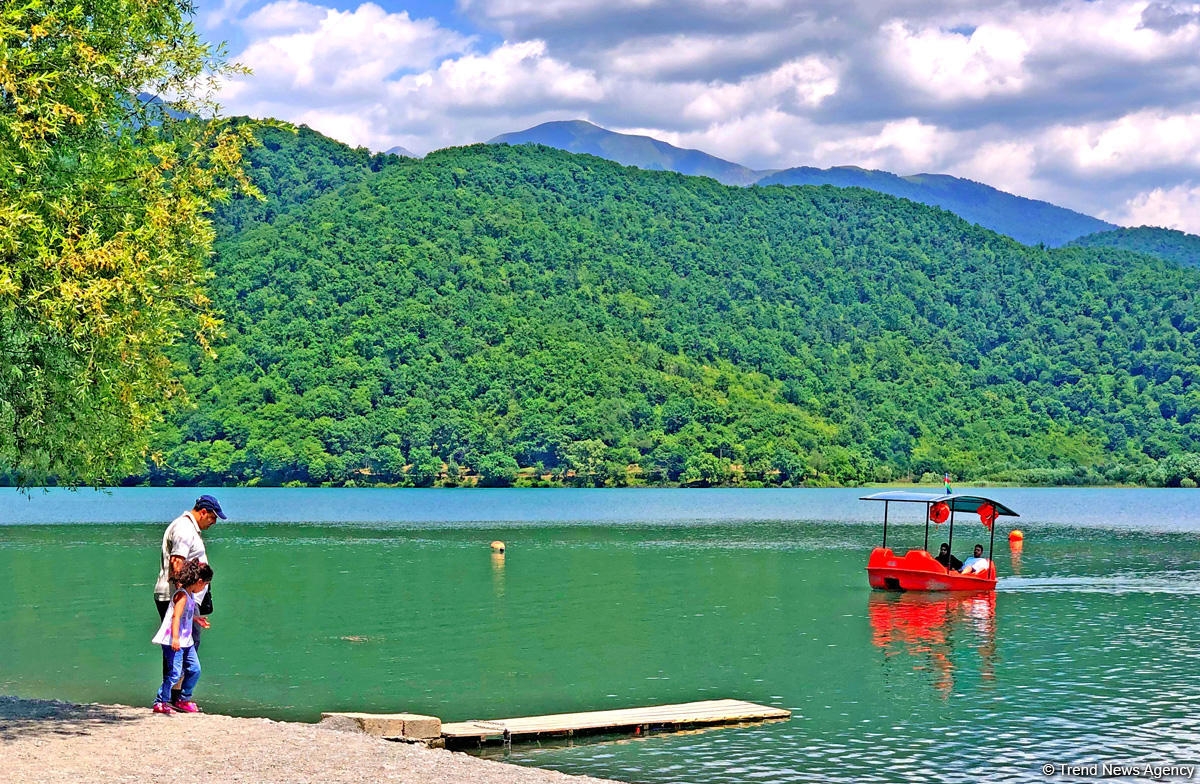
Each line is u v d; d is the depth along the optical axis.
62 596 46.03
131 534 83.94
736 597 47.12
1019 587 51.28
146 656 32.19
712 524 104.56
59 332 18.69
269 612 41.97
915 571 48.88
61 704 21.17
